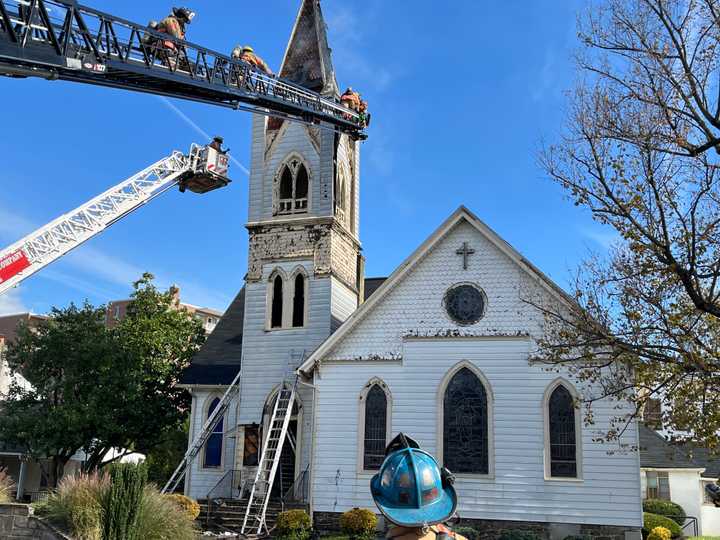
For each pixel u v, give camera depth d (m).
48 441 35.66
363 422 28.30
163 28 25.25
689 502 38.47
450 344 27.97
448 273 28.86
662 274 18.89
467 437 26.94
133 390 37.19
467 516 26.02
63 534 19.55
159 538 19.78
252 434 33.19
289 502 28.69
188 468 33.12
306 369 29.20
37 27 19.11
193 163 35.50
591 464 25.48
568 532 25.12
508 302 27.89
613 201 19.94
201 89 25.80
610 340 19.58
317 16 37.97
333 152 35.47
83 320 38.34
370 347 29.02
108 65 21.69
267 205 35.97
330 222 34.59
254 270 35.34
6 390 47.91
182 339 42.84
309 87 36.34
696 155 19.23
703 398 18.23
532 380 26.75
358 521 25.44
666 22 19.92
